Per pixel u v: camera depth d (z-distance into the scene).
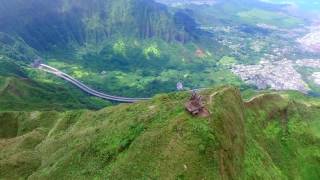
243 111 153.62
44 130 181.75
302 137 173.62
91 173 117.38
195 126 116.69
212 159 111.56
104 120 153.50
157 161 108.69
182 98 142.00
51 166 134.50
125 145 120.12
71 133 157.75
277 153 159.88
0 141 178.75
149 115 127.06
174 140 112.62
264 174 131.00
